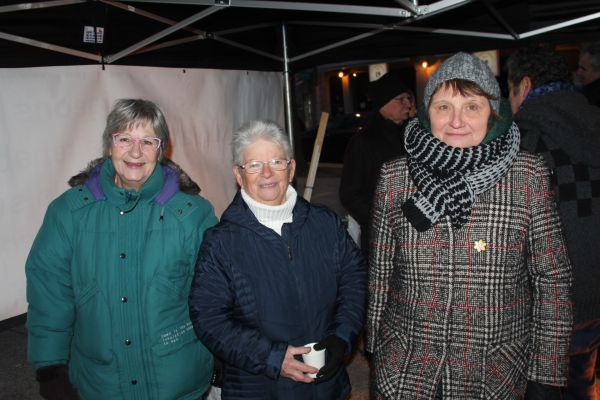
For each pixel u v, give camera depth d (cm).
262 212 181
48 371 173
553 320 158
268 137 181
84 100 268
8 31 233
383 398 172
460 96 156
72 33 258
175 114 319
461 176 156
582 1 305
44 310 176
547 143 186
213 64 345
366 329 191
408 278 167
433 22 334
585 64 335
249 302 174
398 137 329
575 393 216
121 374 178
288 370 167
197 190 197
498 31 329
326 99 2223
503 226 155
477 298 158
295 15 355
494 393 158
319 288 184
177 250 183
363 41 370
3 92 238
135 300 178
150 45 294
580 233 187
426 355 163
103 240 178
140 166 181
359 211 326
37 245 180
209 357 197
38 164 252
